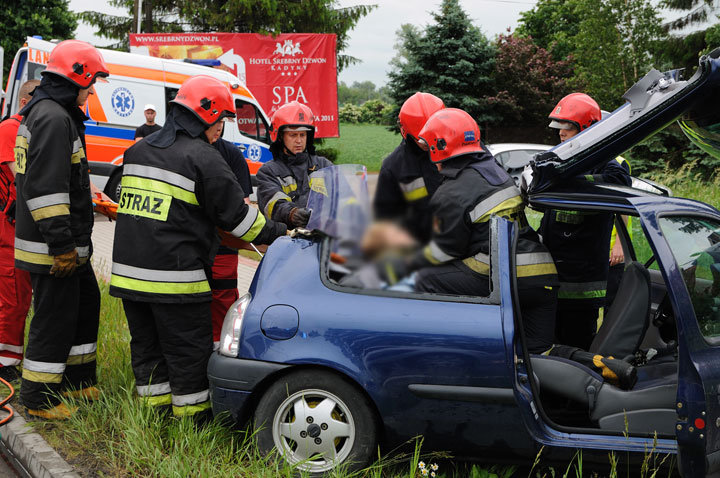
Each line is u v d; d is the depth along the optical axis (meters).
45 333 3.71
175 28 22.83
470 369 2.98
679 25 19.61
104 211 4.79
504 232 3.15
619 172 3.98
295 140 4.14
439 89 22.05
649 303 3.33
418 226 3.22
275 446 3.13
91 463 3.32
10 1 28.33
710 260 3.16
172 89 11.07
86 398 3.91
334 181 3.26
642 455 2.99
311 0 22.25
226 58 18.00
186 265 3.38
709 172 13.73
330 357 3.04
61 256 3.50
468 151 3.26
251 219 3.44
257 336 3.11
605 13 19.33
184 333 3.42
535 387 3.06
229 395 3.14
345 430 3.11
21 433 3.61
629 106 3.29
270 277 3.24
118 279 3.39
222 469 3.10
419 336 3.01
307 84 18.55
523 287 3.25
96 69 3.61
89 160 10.41
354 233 3.21
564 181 3.26
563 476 3.26
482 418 3.00
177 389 3.46
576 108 4.16
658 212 3.07
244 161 4.46
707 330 3.02
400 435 3.07
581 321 4.02
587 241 3.87
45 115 3.44
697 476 2.87
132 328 3.56
